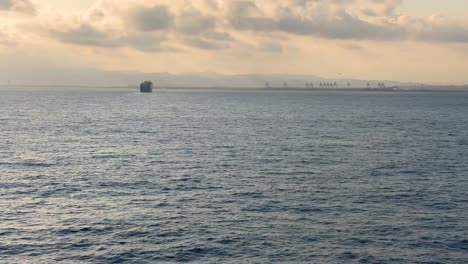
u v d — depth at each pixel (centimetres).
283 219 3969
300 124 12925
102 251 3272
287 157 7131
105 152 7444
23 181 5288
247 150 7819
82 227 3738
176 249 3309
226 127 11781
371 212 4178
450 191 4966
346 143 8881
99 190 4919
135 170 5988
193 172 5891
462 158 7112
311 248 3338
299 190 4975
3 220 3884
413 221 3925
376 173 5928
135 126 11788
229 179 5497
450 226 3803
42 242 3419
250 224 3831
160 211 4175
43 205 4338
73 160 6669
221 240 3475
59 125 11762
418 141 9256
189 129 11194
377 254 3241
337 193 4862
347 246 3375
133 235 3572
